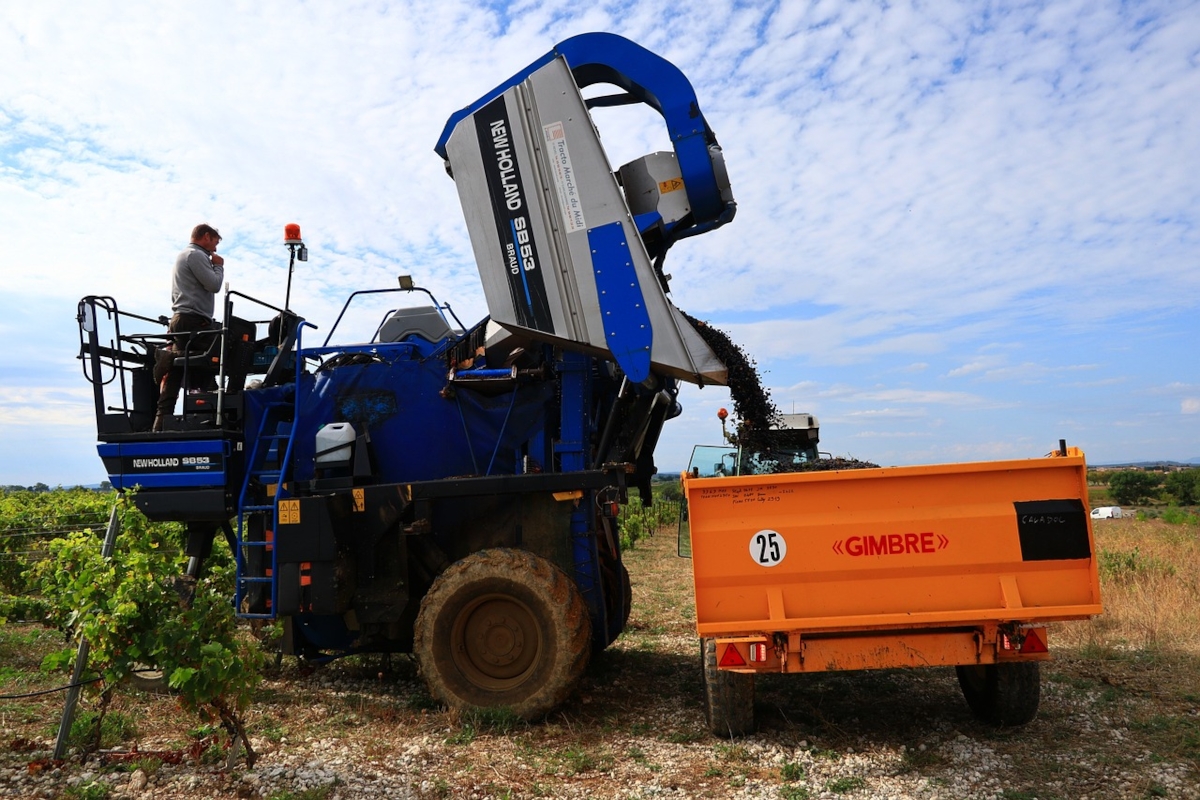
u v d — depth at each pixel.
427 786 4.00
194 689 3.95
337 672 6.66
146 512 5.84
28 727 4.73
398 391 5.98
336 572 5.39
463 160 5.52
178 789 3.90
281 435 5.96
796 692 5.81
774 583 4.41
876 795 3.91
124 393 6.17
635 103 6.01
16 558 10.25
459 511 5.77
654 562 15.20
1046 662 6.45
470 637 5.24
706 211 5.62
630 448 6.14
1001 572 4.33
